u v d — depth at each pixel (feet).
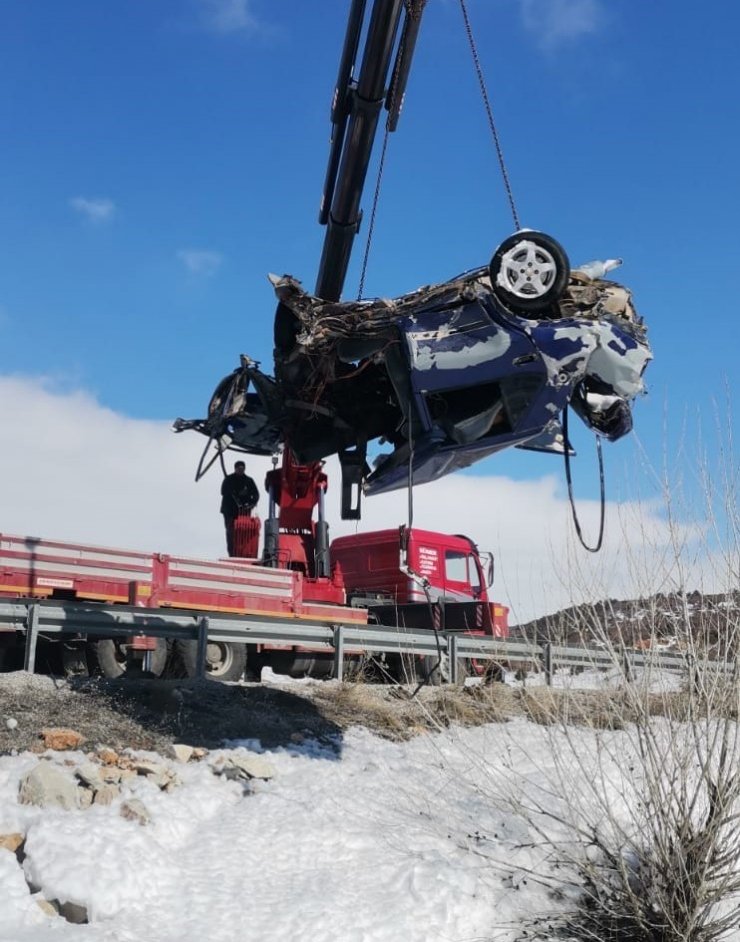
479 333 22.82
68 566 32.68
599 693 19.81
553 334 22.34
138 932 14.48
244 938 14.94
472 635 40.70
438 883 17.31
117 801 18.48
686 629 18.17
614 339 22.43
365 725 29.84
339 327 24.21
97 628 29.01
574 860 17.88
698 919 17.04
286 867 17.65
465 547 55.16
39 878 15.24
